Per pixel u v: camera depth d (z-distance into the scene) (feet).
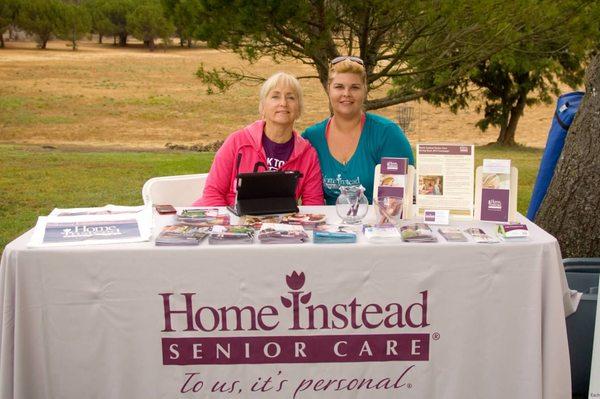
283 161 10.74
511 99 63.26
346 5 22.94
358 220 9.04
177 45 225.56
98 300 7.89
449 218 9.07
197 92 104.58
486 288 7.99
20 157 40.88
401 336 8.13
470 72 27.45
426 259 7.91
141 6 207.41
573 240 12.26
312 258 7.84
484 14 22.12
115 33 224.74
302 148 10.70
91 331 7.97
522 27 23.63
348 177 10.84
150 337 8.01
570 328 9.36
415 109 86.79
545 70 56.18
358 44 26.66
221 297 7.91
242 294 7.92
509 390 8.23
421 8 21.81
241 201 9.38
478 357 8.16
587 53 29.07
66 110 83.20
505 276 7.96
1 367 7.83
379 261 7.89
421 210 9.21
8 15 183.62
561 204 12.42
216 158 11.00
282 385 8.25
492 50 24.35
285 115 10.42
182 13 23.75
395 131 10.87
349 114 10.65
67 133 66.74
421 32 23.76
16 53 161.68
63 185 30.83
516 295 8.01
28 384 7.97
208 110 88.28
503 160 8.98
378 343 8.14
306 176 10.84
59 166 37.19
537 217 13.06
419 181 9.25
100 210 9.41
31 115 77.66
